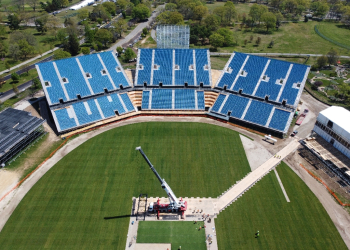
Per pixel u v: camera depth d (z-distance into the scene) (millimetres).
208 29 187000
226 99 109750
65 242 64062
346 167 81062
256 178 80812
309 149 91000
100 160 87438
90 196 75312
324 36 198500
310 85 131750
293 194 75812
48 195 75688
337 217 69750
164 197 74938
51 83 106688
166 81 115562
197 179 80500
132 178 80938
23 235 65562
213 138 97250
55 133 99812
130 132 100125
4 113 99188
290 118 99438
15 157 88312
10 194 76062
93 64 115688
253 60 115625
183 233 66188
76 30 192500
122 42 189875
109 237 65188
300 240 64438
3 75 144250
